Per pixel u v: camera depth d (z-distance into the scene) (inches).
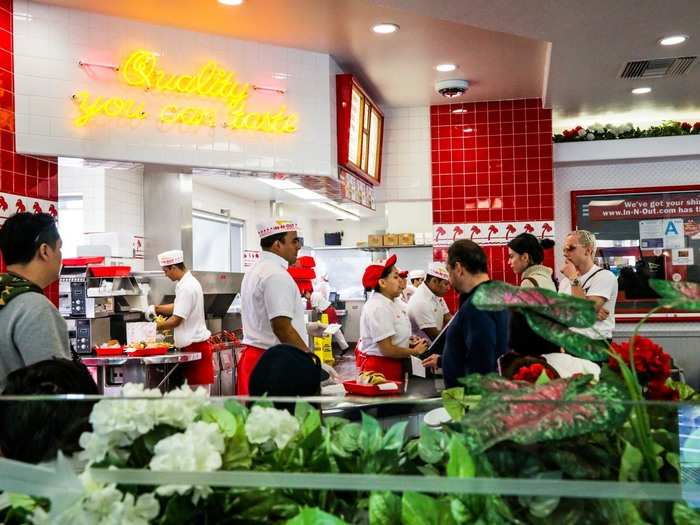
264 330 165.0
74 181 335.6
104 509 41.0
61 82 192.4
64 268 248.7
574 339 45.1
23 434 48.8
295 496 42.9
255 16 199.9
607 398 43.3
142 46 203.5
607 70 224.8
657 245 291.1
